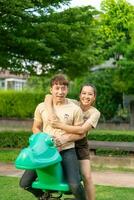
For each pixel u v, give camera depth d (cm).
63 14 1736
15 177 1084
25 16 1631
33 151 525
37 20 1686
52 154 536
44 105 588
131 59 2712
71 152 571
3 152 1502
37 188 567
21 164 517
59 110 579
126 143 1363
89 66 1891
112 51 2766
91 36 1808
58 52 1750
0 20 1620
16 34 1656
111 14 3169
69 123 576
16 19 1622
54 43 1686
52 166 541
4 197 853
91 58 1816
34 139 542
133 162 1266
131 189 965
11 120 3259
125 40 2775
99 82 3034
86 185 607
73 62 1781
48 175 547
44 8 1714
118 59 2888
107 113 3033
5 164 1309
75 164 563
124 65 2683
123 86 2761
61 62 1784
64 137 567
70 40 1728
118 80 2766
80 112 582
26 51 1695
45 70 1861
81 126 580
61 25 1634
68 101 596
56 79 577
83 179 607
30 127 3130
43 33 1653
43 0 1675
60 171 553
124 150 1307
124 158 1277
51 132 573
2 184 986
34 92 3269
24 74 1883
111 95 3036
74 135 571
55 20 1714
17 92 3275
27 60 1798
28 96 3253
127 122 2973
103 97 3031
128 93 2834
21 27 1644
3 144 1658
